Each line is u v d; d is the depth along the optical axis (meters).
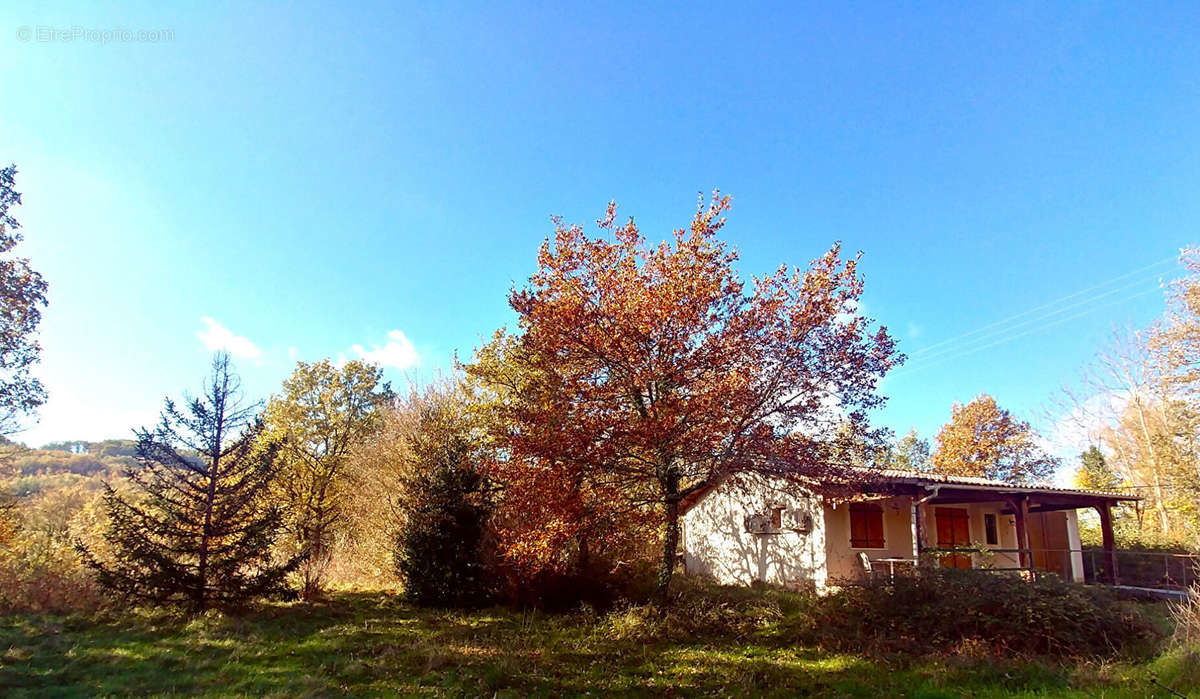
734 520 20.83
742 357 12.12
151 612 12.60
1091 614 9.75
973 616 10.29
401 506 16.44
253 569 14.11
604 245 12.91
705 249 12.87
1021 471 35.59
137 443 13.28
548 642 11.25
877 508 17.84
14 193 17.83
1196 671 7.62
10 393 18.81
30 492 29.61
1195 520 26.02
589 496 12.27
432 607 14.56
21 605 12.59
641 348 12.14
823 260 12.34
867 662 9.79
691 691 8.59
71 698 7.41
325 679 8.52
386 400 30.70
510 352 15.75
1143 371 28.38
